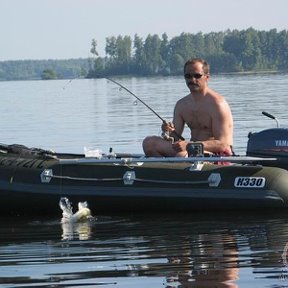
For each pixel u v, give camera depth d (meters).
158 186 11.48
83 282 8.25
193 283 8.10
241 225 10.55
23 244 9.87
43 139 21.20
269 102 31.59
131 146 18.97
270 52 112.44
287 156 11.67
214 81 63.38
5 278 8.44
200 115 11.95
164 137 11.90
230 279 8.17
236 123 23.39
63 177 11.71
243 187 11.31
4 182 11.78
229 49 112.38
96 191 11.56
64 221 11.23
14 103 40.16
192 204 11.38
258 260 8.77
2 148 12.55
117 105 34.66
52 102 39.97
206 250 9.27
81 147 19.25
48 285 8.20
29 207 11.78
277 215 11.12
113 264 8.81
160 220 11.05
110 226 10.77
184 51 112.00
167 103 33.91
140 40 107.81
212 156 11.56
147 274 8.41
